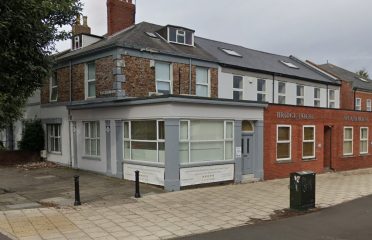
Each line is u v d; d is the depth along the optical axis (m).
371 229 8.78
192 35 20.50
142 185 14.36
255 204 11.54
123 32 20.05
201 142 14.60
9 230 8.45
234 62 20.91
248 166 16.61
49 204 11.16
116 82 16.14
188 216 9.91
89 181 15.30
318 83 26.16
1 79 11.59
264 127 17.19
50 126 21.77
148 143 14.66
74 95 19.31
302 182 10.79
